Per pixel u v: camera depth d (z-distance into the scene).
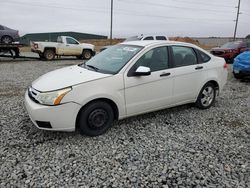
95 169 3.30
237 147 4.02
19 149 3.79
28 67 13.72
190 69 5.24
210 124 4.98
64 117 3.88
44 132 4.37
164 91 4.88
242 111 5.83
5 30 16.38
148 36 16.14
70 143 4.00
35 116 3.88
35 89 4.10
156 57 4.81
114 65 4.57
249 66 9.23
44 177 3.11
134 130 4.57
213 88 5.88
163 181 3.09
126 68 4.42
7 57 17.84
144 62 4.62
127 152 3.77
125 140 4.16
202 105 5.76
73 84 3.94
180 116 5.36
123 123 4.87
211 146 4.04
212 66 5.70
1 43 16.31
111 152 3.76
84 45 19.62
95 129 4.23
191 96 5.43
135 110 4.58
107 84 4.17
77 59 19.64
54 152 3.72
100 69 4.59
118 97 4.29
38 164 3.40
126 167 3.37
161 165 3.44
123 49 4.98
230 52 16.69
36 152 3.71
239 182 3.10
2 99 6.54
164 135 4.40
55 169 3.29
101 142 4.07
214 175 3.23
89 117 4.12
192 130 4.65
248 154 3.80
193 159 3.61
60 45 18.42
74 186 2.95
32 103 3.99
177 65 5.08
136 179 3.11
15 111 5.49
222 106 6.18
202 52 5.64
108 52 5.18
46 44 17.86
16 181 3.02
